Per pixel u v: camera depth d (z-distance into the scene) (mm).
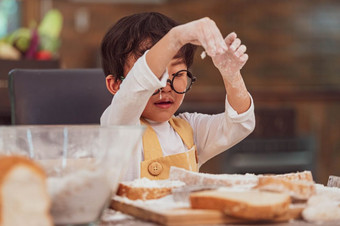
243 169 3893
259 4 4941
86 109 1687
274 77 4973
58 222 702
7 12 4586
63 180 700
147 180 921
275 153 3957
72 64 4742
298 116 4648
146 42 1305
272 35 4961
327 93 4656
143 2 4672
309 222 789
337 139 4688
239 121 1294
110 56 1354
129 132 747
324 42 5004
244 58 1165
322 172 4691
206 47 958
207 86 4812
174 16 4852
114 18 4777
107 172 726
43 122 1654
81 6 4738
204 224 755
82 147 731
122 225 770
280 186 842
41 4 4668
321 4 4988
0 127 725
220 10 4902
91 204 712
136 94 1103
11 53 2885
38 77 1671
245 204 738
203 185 889
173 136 1337
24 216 641
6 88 2744
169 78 1249
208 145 1383
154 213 769
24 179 641
